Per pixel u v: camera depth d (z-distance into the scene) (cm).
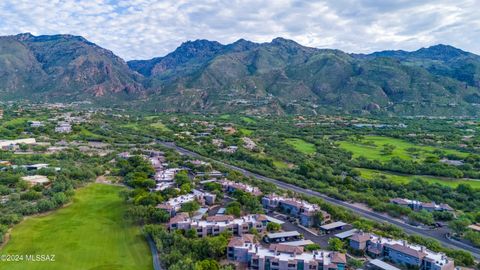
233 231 19325
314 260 15812
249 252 16462
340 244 17675
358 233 18350
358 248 17650
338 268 15512
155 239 18312
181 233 18775
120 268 16300
